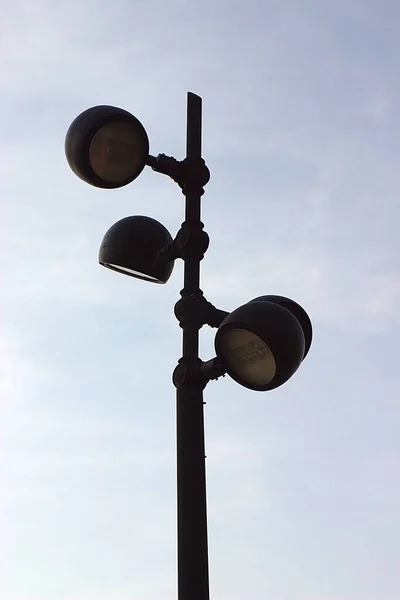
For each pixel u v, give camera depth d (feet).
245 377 13.98
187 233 15.90
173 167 16.08
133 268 17.57
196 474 14.37
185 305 15.39
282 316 13.43
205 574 13.87
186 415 14.69
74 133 15.44
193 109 16.78
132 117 15.49
